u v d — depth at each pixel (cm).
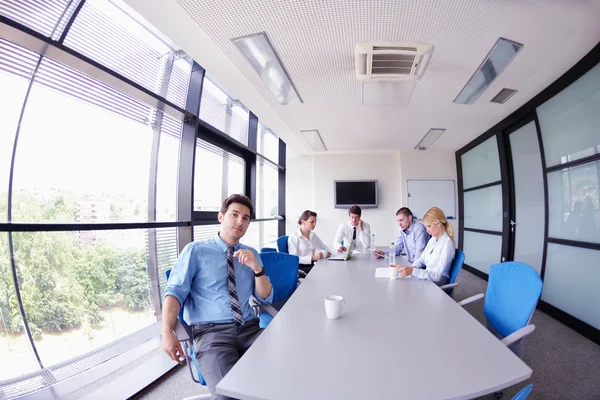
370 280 187
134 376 177
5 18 124
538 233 312
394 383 72
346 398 66
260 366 81
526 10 164
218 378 113
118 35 189
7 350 141
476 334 101
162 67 229
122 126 201
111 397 158
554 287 279
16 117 141
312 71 230
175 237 247
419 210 529
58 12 149
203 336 130
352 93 272
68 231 164
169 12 165
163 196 237
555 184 279
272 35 183
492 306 149
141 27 209
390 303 138
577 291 250
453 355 86
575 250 253
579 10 165
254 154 411
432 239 233
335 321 116
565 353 207
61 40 146
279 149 556
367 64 213
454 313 123
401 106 306
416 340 97
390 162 550
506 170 363
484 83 255
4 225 129
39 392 145
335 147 506
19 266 143
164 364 191
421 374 76
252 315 150
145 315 222
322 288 168
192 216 247
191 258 141
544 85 264
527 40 193
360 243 363
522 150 337
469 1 156
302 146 501
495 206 404
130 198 208
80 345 173
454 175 530
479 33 183
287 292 214
